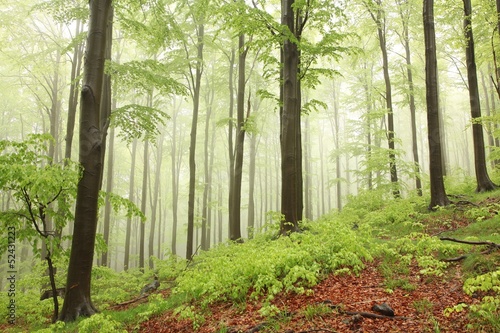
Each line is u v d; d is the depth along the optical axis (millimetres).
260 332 4418
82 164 7520
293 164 9430
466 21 14133
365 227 8148
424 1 11805
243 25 9141
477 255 5715
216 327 4980
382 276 5875
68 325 6602
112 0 8789
